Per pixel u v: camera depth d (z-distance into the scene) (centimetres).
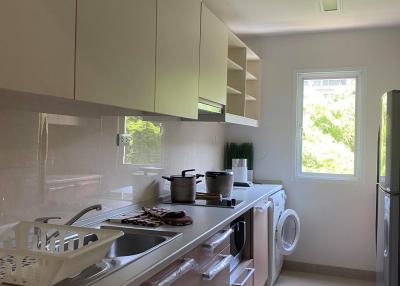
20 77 114
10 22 110
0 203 151
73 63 135
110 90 156
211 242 194
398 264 245
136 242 189
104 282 118
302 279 396
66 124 188
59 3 128
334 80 422
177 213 214
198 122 364
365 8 332
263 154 435
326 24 380
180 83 223
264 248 328
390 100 251
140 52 178
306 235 421
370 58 397
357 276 403
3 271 115
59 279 112
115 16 158
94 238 178
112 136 227
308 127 432
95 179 211
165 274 146
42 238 145
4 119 152
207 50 267
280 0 314
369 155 398
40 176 171
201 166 373
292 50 423
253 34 420
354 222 405
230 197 309
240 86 375
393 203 246
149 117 271
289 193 425
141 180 262
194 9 242
